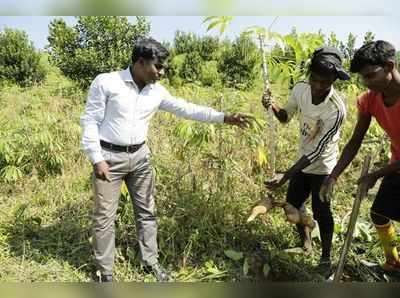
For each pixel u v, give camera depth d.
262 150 3.73
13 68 11.86
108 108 2.64
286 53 3.39
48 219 3.71
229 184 3.69
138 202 2.95
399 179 2.63
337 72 2.44
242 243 3.34
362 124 2.67
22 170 4.41
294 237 3.42
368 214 3.79
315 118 2.73
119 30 10.44
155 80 2.61
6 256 3.13
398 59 2.72
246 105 4.44
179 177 3.69
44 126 4.84
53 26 10.77
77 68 10.39
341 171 2.72
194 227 3.42
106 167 2.63
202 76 10.00
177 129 3.42
